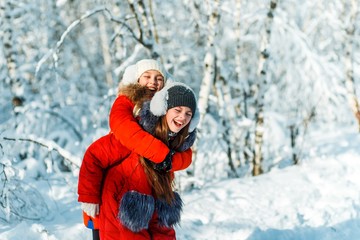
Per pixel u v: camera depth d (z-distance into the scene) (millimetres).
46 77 9578
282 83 8469
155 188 2689
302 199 5309
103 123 7848
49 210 4395
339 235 4457
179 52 9070
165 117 2633
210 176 7625
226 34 8156
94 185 2652
